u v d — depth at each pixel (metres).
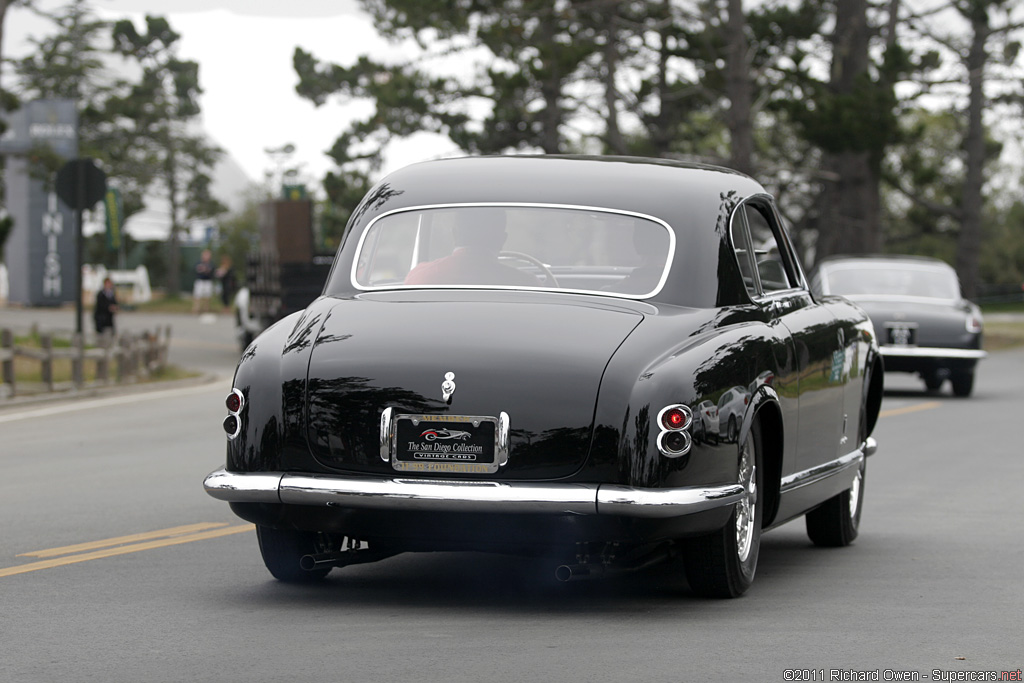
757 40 106.50
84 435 38.62
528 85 99.75
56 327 96.19
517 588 17.47
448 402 15.09
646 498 14.70
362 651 13.90
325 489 15.13
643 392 14.97
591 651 13.95
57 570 18.75
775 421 17.14
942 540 22.22
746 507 16.89
